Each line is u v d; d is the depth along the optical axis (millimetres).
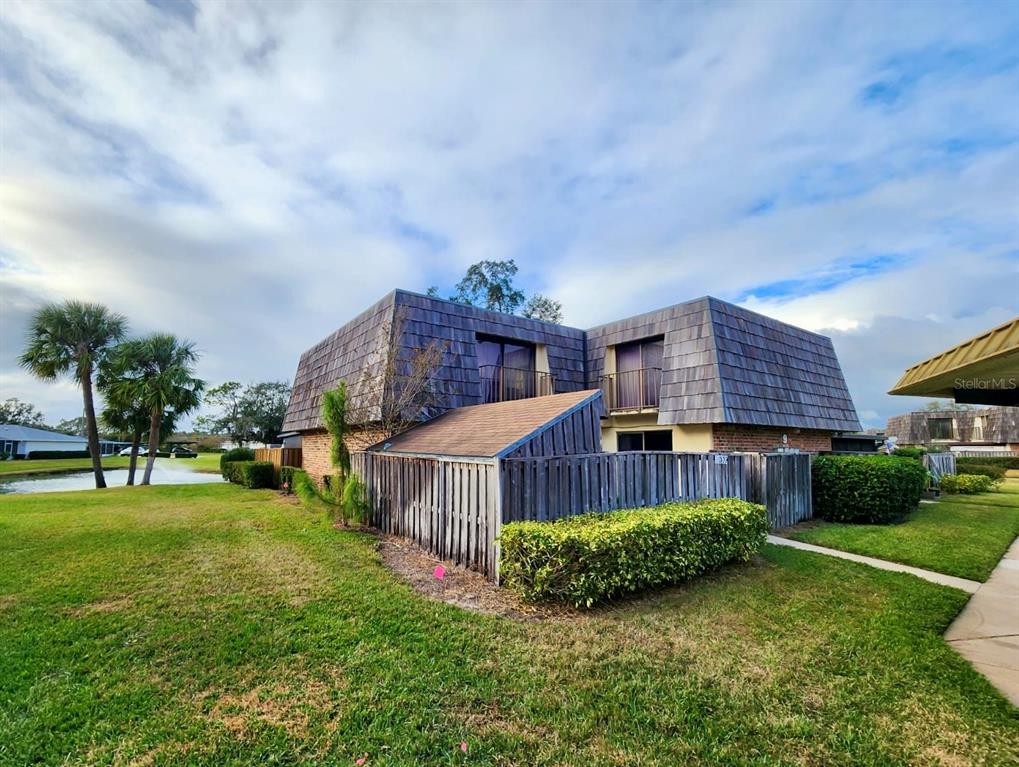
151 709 3090
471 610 4828
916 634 4344
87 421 19891
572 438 7359
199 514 10453
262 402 49562
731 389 11172
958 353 3219
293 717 3023
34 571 5949
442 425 9531
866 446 17812
